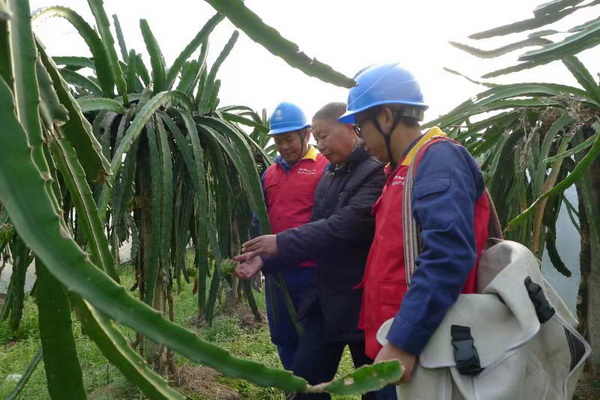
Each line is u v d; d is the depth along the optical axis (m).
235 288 2.46
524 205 1.39
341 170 1.38
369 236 1.29
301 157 1.68
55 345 0.45
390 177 1.02
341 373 2.25
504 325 0.79
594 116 1.33
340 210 1.29
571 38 0.74
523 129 1.53
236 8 0.44
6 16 0.34
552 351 0.82
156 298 1.62
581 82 1.35
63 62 1.42
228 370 0.42
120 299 0.37
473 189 0.88
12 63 0.38
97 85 1.38
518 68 0.80
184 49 1.41
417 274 0.81
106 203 0.93
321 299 1.36
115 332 0.45
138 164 1.49
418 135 1.02
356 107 1.02
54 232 0.34
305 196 1.64
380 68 1.01
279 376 0.44
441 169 0.87
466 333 0.78
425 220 0.84
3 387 2.03
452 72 1.05
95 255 0.52
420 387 0.79
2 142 0.33
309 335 1.45
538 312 0.79
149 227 1.56
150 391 0.44
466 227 0.82
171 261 1.70
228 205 1.50
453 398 0.79
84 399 0.47
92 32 0.73
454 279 0.79
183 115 1.40
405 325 0.79
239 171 1.38
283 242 1.28
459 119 1.59
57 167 0.55
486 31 0.79
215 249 1.30
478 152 1.67
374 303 1.00
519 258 0.83
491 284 0.81
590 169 1.37
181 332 0.40
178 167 1.50
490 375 0.76
